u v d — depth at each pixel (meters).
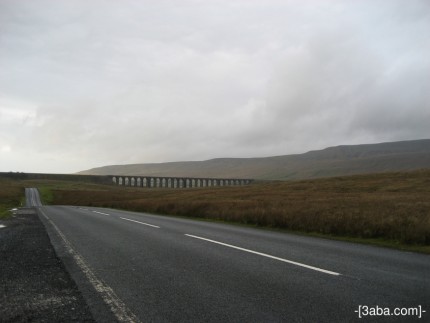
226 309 6.30
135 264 9.97
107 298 6.98
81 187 166.00
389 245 14.41
